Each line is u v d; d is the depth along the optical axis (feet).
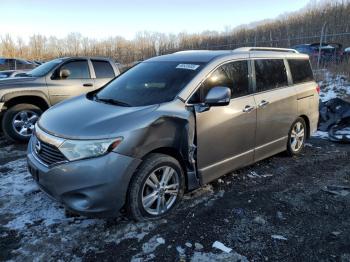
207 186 14.25
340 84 39.93
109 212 10.34
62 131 10.53
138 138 10.43
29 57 155.33
